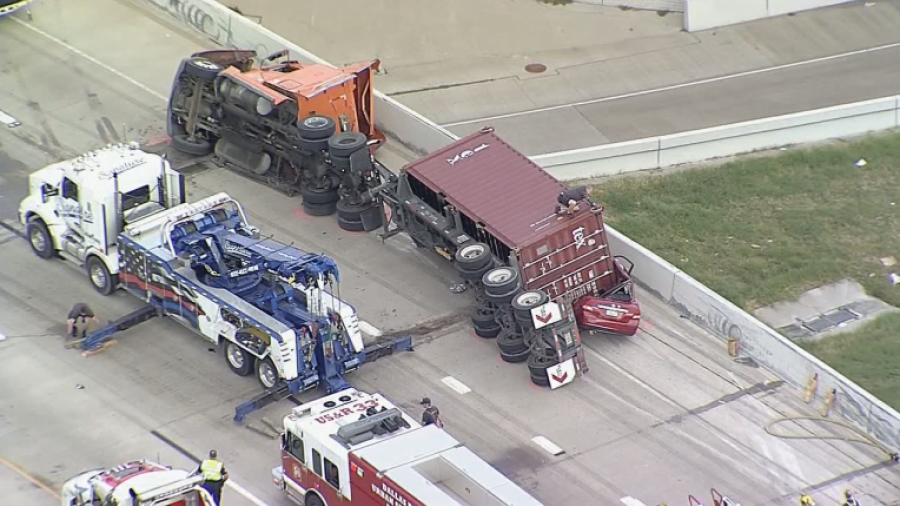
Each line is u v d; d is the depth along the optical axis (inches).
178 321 5172.2
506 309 5054.1
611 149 6412.4
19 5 7155.5
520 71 7426.2
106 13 7372.1
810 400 4977.9
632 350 5211.6
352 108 6067.9
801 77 7337.6
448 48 7642.7
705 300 5315.0
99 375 4995.1
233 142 6166.3
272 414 4815.5
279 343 4717.0
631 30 7829.7
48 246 5570.9
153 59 7012.8
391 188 5659.5
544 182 5482.3
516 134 6835.6
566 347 4987.7
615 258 5595.5
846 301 5639.8
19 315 5290.4
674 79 7347.4
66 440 4675.2
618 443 4734.3
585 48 7652.6
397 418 4281.5
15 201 5949.8
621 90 7249.0
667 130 6870.1
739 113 7007.9
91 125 6481.3
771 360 5118.1
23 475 4512.8
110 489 4062.5
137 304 5374.0
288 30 7755.9
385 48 7623.0
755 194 6353.3
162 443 4665.4
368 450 4106.8
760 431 4825.3
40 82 6786.4
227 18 7081.7
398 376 5027.1
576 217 5216.5
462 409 4872.0
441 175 5502.0
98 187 5236.2
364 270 5605.3
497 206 5344.5
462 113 7042.3
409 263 5664.4
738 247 5979.3
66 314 5305.1
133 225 5251.0
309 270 4872.0
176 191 5477.4
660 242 5989.2
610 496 4490.7
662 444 4739.2
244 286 5054.1
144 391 4921.3
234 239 5064.0
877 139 6766.7
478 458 4087.1
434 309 5398.6
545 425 4810.5
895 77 7313.0
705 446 4741.6
